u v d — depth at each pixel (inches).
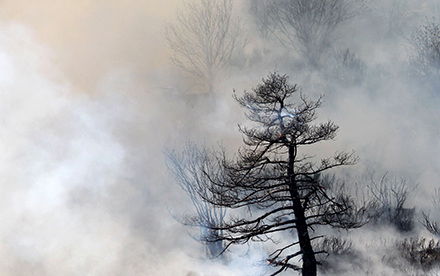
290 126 536.1
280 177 540.1
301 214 542.9
